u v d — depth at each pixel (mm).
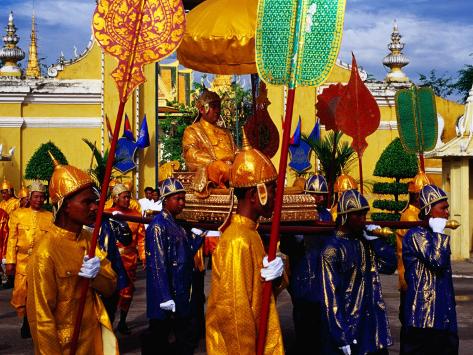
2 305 14453
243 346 5199
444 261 7793
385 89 24359
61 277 5676
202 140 9461
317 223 8258
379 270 7453
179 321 8789
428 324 7801
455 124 24438
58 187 5766
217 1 9727
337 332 6922
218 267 5336
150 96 24469
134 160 24141
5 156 23703
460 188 20375
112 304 9633
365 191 24109
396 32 25609
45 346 5512
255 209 5531
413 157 22266
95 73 24969
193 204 8602
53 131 24828
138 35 6605
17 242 11523
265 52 5691
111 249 9320
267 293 5168
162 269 8539
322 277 7062
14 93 24547
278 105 24031
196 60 9625
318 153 17312
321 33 5648
